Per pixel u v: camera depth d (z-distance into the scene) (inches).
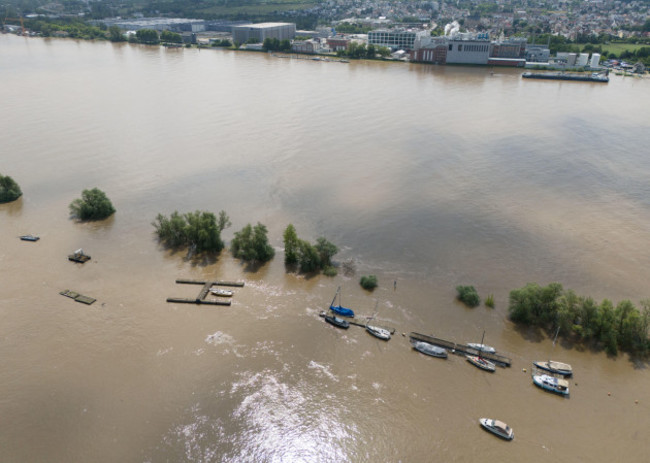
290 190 7677.2
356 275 5634.8
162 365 4291.3
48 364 4284.0
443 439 3690.9
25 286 5315.0
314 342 4601.4
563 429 3772.1
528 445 3641.7
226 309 5012.3
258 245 5831.7
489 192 7731.3
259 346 4534.9
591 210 7209.6
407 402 3991.1
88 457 3516.2
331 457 3572.8
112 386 4077.3
